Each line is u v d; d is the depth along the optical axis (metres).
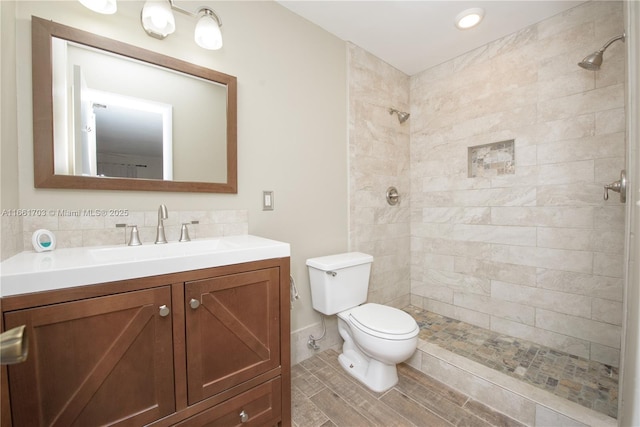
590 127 1.69
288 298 1.24
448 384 1.60
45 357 0.74
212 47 1.33
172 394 0.94
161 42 1.30
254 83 1.60
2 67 0.90
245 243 1.25
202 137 1.42
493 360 1.68
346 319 1.70
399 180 2.53
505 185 2.05
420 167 2.58
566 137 1.77
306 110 1.85
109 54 1.18
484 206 2.16
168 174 1.33
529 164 1.93
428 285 2.53
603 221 1.66
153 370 0.91
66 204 1.10
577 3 1.70
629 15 0.91
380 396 1.51
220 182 1.47
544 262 1.88
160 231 1.24
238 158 1.55
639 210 0.76
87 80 1.14
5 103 0.92
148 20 1.19
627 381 0.83
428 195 2.52
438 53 2.26
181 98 1.36
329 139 1.99
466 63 2.25
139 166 1.25
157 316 0.91
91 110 1.15
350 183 2.12
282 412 1.23
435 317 2.38
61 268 0.76
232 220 1.53
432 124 2.48
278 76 1.71
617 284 1.61
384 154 2.39
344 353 1.83
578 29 1.71
